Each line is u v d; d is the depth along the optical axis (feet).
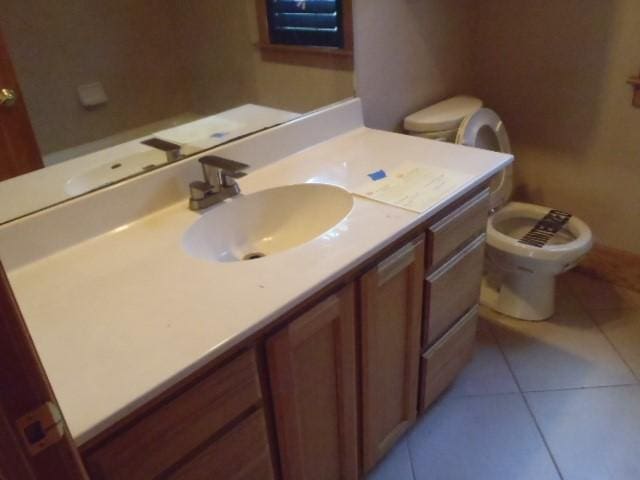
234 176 4.06
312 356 3.58
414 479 5.12
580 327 6.93
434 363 5.08
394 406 4.85
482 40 7.61
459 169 4.70
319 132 5.40
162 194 4.20
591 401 5.85
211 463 3.07
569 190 7.69
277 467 3.69
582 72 6.91
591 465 5.15
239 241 4.41
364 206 4.14
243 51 4.55
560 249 6.24
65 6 3.50
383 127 6.44
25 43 3.38
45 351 2.80
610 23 6.46
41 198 3.63
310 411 3.76
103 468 2.53
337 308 3.58
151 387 2.54
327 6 5.10
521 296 6.98
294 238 4.51
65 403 2.47
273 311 3.01
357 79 5.78
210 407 2.93
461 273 4.95
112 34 3.76
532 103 7.54
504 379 6.20
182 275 3.39
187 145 4.39
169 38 4.05
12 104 3.41
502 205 7.23
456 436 5.53
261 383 3.27
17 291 3.33
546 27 6.99
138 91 3.98
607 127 6.98
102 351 2.78
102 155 3.89
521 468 5.17
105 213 3.90
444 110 6.72
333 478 4.33
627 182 7.07
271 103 4.93
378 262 3.84
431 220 4.25
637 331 6.80
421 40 6.53
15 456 1.49
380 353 4.30
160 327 2.93
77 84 3.67
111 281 3.37
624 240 7.41
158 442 2.74
